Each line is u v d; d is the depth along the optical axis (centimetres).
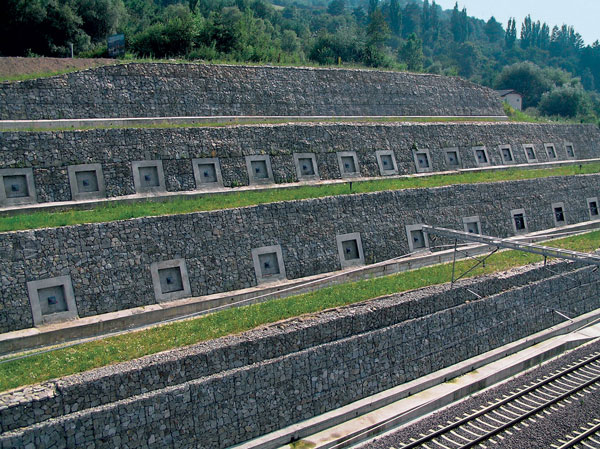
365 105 5119
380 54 6981
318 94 4825
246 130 3700
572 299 3222
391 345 2386
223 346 2005
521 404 2252
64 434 1662
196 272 2780
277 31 10000
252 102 4400
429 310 2575
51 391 1703
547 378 2469
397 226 3575
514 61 16075
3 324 2281
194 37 5347
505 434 2038
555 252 2586
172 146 3375
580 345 2941
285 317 2438
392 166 4356
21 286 2344
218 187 3472
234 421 1953
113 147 3178
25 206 2853
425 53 16375
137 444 1773
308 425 2059
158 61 4166
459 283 2808
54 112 3494
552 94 9031
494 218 4106
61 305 2430
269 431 2028
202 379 1923
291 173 3800
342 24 14438
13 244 2355
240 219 2973
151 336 2253
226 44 5588
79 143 3080
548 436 2025
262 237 3027
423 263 3581
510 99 9356
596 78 17150
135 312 2527
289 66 4844
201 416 1891
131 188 3186
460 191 3966
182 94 4059
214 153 3516
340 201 3366
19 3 5025
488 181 4266
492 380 2525
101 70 3747
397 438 1989
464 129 5019
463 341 2638
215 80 4253
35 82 3459
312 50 6938
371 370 2311
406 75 5534
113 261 2573
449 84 5859
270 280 3000
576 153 6053
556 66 16400
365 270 3294
